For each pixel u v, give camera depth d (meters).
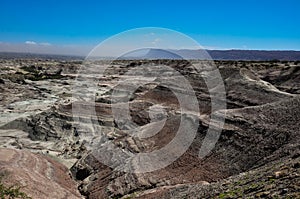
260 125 32.66
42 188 28.53
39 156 37.78
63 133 53.44
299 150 24.66
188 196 21.86
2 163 30.92
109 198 28.86
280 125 31.52
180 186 25.78
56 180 32.88
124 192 28.86
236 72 62.44
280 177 17.22
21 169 30.66
